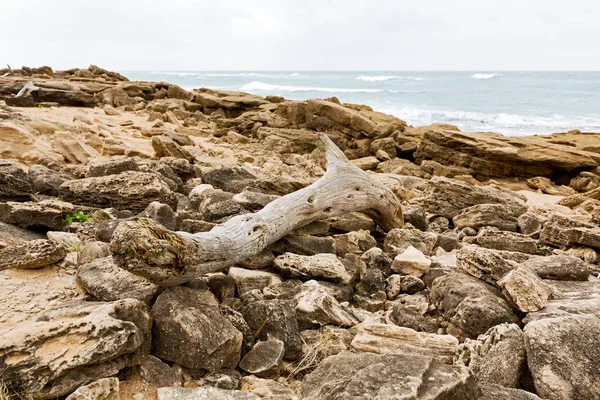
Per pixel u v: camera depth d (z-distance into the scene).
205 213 5.82
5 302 3.31
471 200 8.76
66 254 4.18
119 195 5.82
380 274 4.80
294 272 4.51
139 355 2.83
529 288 3.66
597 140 19.22
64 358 2.49
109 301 3.26
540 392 2.80
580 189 15.75
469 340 3.24
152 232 3.04
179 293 3.28
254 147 17.83
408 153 20.02
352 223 6.15
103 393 2.45
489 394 2.60
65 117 16.14
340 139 20.58
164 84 30.92
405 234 6.14
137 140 13.45
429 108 49.81
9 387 2.36
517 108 50.03
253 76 141.88
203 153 12.23
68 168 7.42
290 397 2.67
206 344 2.89
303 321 3.74
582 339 2.97
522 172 16.67
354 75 152.25
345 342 3.53
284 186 6.89
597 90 72.19
